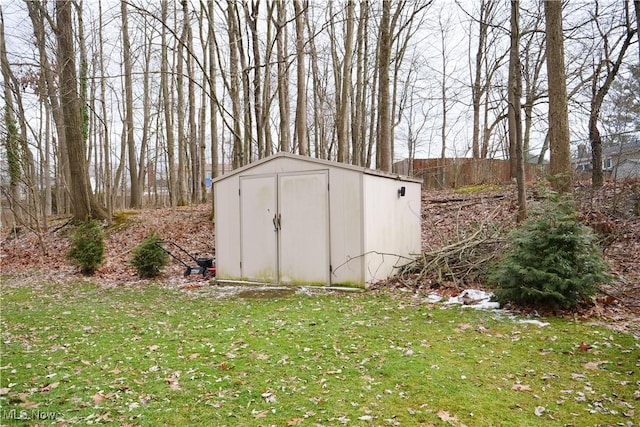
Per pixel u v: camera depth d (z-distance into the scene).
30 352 4.73
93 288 8.88
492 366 3.91
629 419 2.96
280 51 14.31
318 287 7.75
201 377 3.88
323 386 3.59
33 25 15.30
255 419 3.08
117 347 4.84
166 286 8.82
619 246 8.20
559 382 3.56
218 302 7.04
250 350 4.53
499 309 5.75
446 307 6.02
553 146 9.67
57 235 15.04
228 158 39.28
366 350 4.40
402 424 2.95
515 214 9.10
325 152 24.70
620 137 12.29
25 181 13.76
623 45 11.28
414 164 20.42
